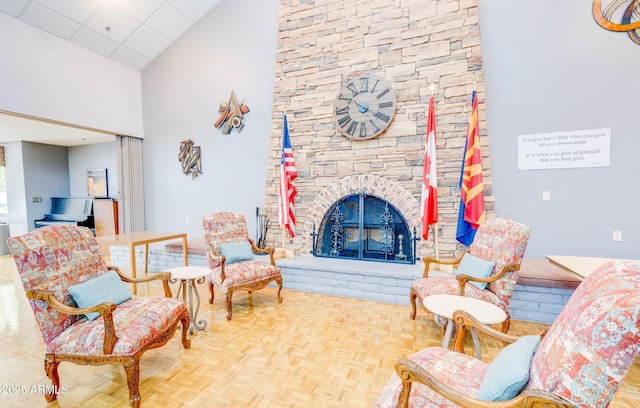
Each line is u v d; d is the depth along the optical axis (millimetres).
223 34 4500
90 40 4340
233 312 2850
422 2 3338
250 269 2910
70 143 6910
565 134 2914
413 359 1338
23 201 6582
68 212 6699
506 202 3129
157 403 1604
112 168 6785
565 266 2090
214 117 4648
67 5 3730
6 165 6680
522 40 3033
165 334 1846
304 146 3914
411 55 3395
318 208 3809
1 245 5695
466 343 2266
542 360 903
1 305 3061
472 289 2219
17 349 2188
